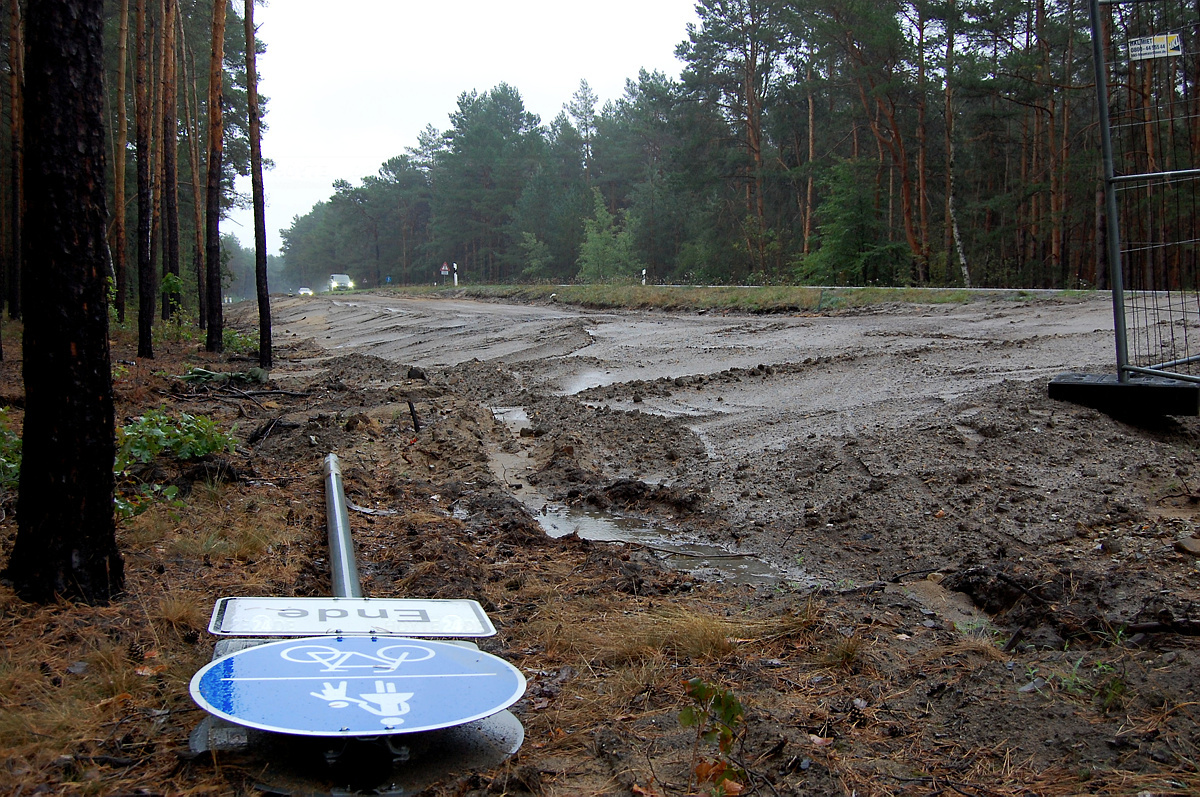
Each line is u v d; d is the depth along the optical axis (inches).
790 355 578.2
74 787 117.0
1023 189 1449.3
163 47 1100.5
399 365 786.8
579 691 156.9
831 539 261.6
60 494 182.5
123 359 770.2
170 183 1137.4
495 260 3422.7
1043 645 171.0
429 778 123.2
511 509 297.1
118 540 232.8
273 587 209.6
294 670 138.0
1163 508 255.3
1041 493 272.8
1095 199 1357.0
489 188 3344.0
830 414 390.9
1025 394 360.2
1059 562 218.7
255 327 1478.8
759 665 166.6
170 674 154.9
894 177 1866.4
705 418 420.5
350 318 1520.7
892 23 1354.6
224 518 259.1
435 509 303.6
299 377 731.4
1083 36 1424.7
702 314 980.6
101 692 146.9
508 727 139.3
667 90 1994.3
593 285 1589.6
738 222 2123.5
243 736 131.0
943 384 414.3
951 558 237.6
